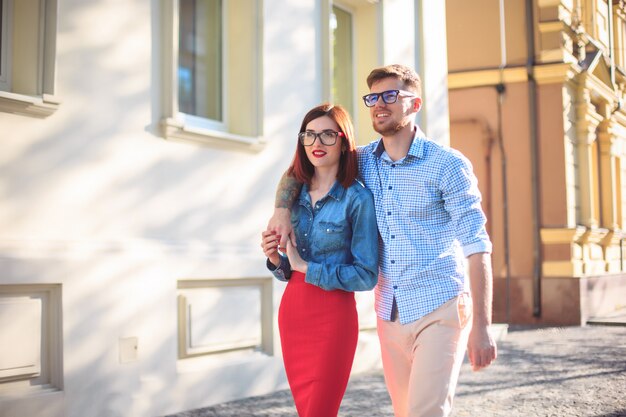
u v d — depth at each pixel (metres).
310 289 3.02
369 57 8.22
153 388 5.02
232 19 6.30
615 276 13.65
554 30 12.38
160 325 5.10
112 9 4.93
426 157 2.99
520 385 6.40
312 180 3.16
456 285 2.94
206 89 6.17
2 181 4.23
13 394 4.24
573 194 12.69
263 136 6.14
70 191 4.60
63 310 4.47
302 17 6.78
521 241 12.57
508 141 12.75
